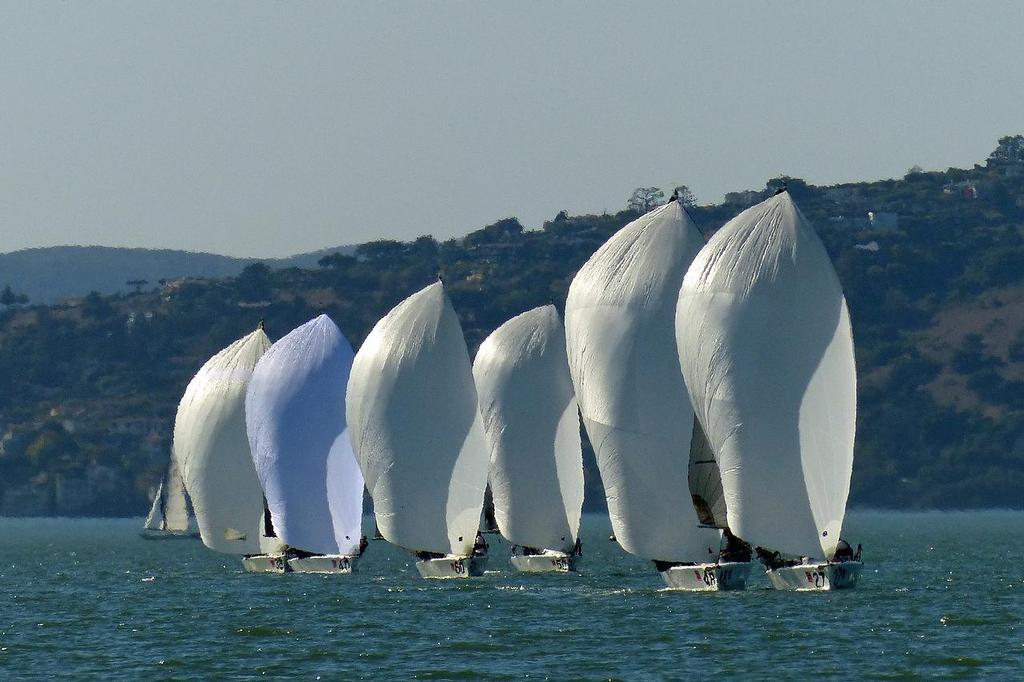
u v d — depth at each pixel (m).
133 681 173.38
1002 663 172.50
